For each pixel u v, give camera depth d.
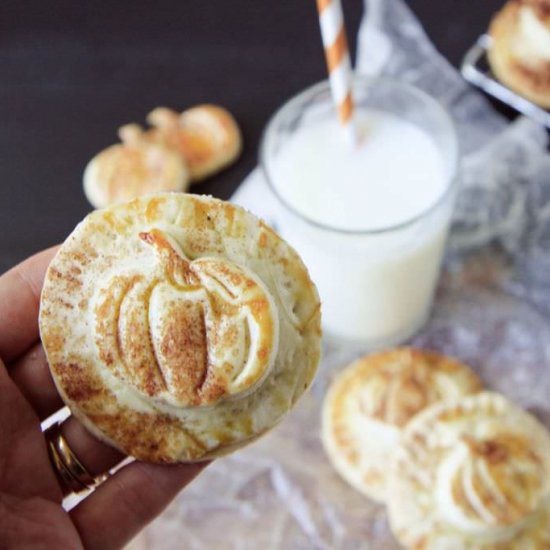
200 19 0.69
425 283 0.61
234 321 0.43
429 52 0.67
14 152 0.66
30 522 0.46
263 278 0.44
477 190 0.65
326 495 0.60
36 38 0.69
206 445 0.44
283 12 0.69
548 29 0.65
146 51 0.68
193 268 0.43
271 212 0.63
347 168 0.59
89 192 0.65
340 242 0.57
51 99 0.67
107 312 0.44
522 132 0.66
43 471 0.48
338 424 0.61
